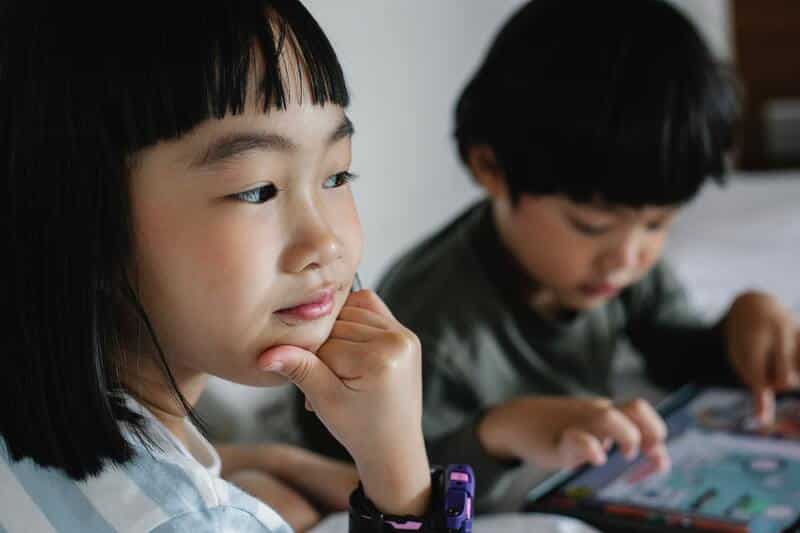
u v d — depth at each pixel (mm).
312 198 472
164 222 453
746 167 2408
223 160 445
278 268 464
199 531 472
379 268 1664
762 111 2430
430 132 1812
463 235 1038
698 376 1141
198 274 455
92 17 452
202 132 443
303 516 804
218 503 486
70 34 452
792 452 847
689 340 1167
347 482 846
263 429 1193
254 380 487
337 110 480
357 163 1625
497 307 1005
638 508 755
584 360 1097
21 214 462
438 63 1836
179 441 517
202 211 450
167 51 441
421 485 570
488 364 994
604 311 1130
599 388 1129
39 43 457
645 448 829
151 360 500
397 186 1719
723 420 934
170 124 441
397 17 1719
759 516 730
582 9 958
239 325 465
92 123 447
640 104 896
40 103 453
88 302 458
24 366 472
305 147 462
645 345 1217
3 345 476
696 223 1803
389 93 1698
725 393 1021
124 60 443
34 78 455
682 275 1542
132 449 479
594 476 820
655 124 893
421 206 1784
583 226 938
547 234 959
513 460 887
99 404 468
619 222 932
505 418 874
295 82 456
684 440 887
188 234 451
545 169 930
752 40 2418
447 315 975
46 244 458
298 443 1055
